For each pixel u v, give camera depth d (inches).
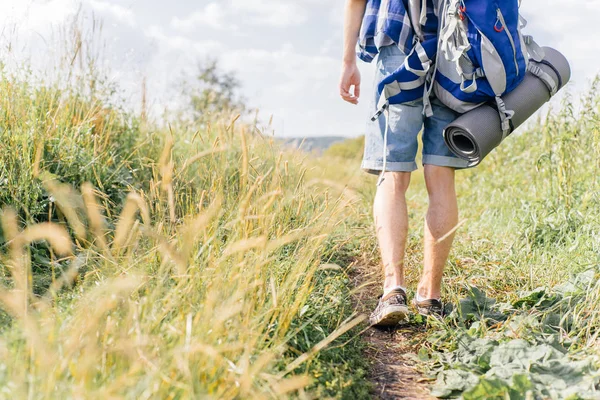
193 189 138.5
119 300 71.6
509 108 101.0
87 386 54.6
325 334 92.5
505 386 74.3
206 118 226.1
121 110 182.1
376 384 86.0
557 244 141.6
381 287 129.2
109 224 123.0
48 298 87.9
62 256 112.6
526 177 225.5
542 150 185.6
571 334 93.9
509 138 252.5
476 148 99.0
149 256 94.3
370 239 156.8
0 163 122.5
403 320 106.9
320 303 101.3
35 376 58.4
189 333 63.2
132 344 59.0
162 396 60.1
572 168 170.9
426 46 101.3
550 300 107.4
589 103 173.6
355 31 112.7
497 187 233.0
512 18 100.2
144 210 68.6
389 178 106.7
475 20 97.3
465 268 134.6
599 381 76.3
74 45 172.6
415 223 193.8
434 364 91.4
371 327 105.7
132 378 57.5
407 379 88.3
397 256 104.3
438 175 105.0
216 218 95.1
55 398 55.4
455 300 109.4
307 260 95.0
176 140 199.2
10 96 141.5
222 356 68.7
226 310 69.0
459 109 100.8
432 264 105.9
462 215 202.5
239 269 85.5
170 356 63.5
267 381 70.4
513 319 100.3
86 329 62.7
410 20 102.0
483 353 86.8
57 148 138.3
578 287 109.4
